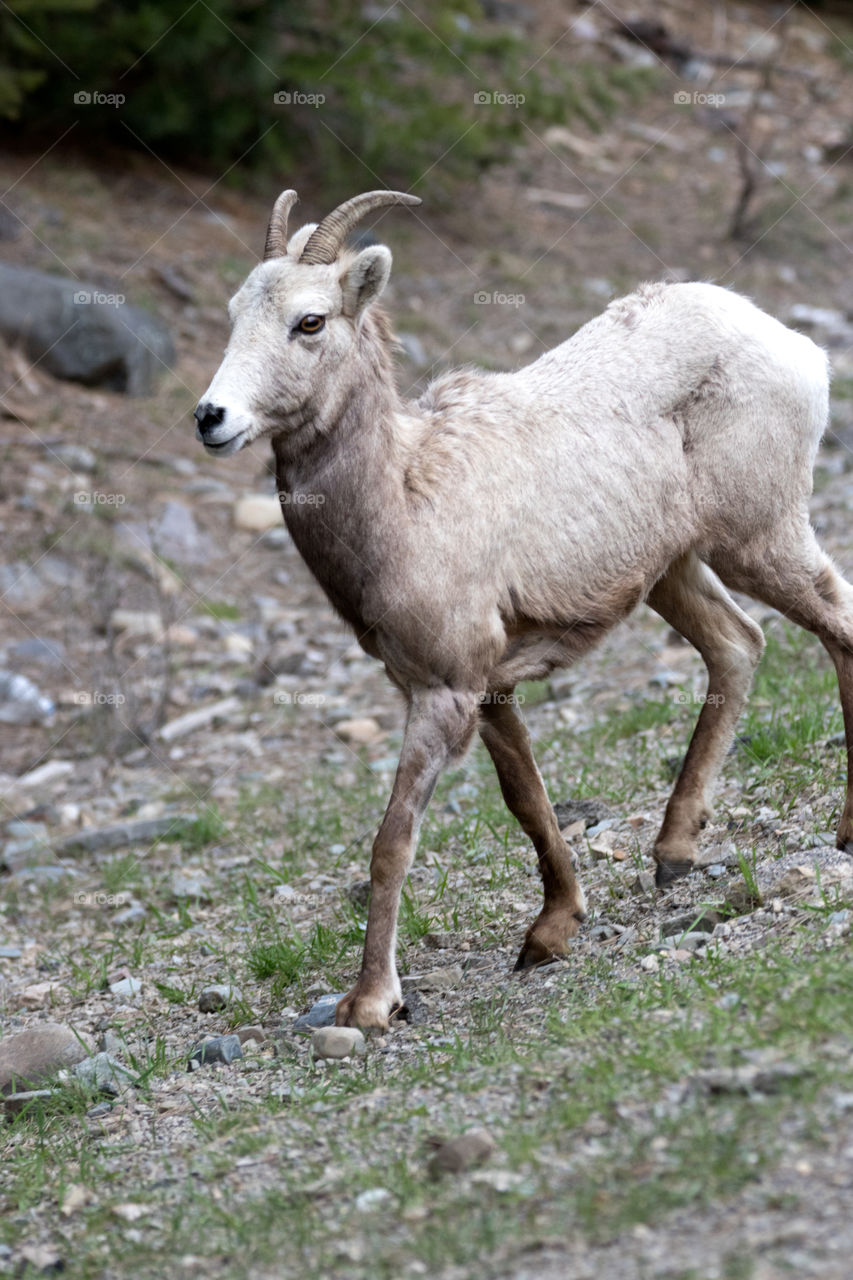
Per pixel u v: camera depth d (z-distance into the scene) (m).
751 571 14.03
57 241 40.53
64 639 28.48
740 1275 7.52
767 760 16.70
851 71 65.44
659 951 12.38
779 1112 8.84
